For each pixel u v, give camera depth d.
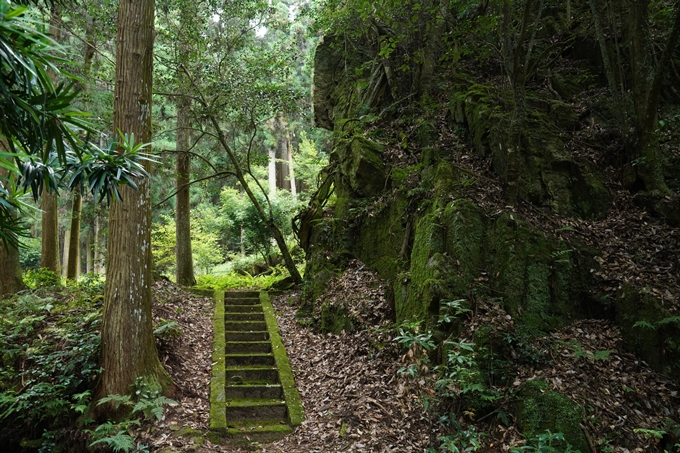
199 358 7.01
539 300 5.81
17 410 5.41
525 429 4.62
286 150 25.02
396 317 6.60
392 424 5.10
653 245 6.25
